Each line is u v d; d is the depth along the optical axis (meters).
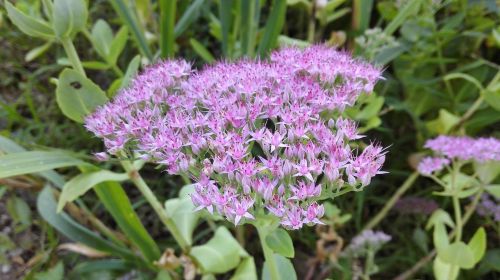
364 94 0.26
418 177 0.36
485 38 0.37
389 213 0.35
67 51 0.26
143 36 0.33
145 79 0.25
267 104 0.22
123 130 0.22
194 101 0.23
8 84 0.39
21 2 0.34
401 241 0.34
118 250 0.29
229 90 0.23
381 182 0.35
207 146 0.21
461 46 0.38
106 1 0.42
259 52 0.32
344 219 0.29
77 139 0.35
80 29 0.25
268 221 0.20
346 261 0.30
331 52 0.26
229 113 0.21
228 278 0.32
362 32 0.36
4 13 0.36
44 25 0.25
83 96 0.25
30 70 0.39
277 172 0.19
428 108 0.37
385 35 0.32
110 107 0.24
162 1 0.32
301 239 0.32
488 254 0.31
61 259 0.30
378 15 0.42
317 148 0.20
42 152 0.24
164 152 0.22
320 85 0.24
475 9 0.36
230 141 0.20
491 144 0.27
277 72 0.24
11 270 0.30
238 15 0.36
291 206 0.19
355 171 0.20
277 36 0.32
